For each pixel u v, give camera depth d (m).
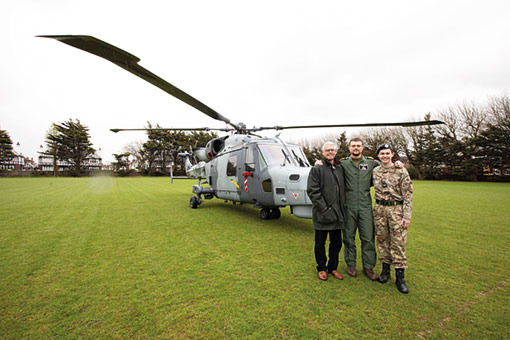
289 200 4.79
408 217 2.56
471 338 1.86
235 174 6.45
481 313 2.20
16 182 21.02
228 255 3.65
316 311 2.21
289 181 4.80
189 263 3.34
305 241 4.36
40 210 7.39
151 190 14.41
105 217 6.43
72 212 7.12
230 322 2.04
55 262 3.37
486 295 2.52
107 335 1.89
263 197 5.41
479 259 3.52
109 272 3.04
